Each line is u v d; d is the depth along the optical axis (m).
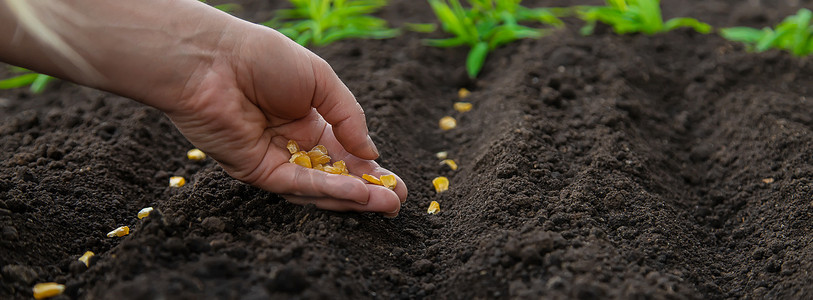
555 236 0.60
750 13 0.91
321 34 0.86
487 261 0.58
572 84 0.78
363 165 0.63
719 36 0.86
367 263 0.59
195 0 0.58
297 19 0.91
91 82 0.57
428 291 0.59
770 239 0.63
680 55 0.83
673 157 0.73
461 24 0.85
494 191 0.65
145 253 0.56
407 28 0.89
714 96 0.78
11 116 0.76
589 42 0.83
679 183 0.70
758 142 0.71
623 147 0.70
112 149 0.70
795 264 0.60
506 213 0.63
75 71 0.57
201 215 0.61
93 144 0.70
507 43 0.86
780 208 0.65
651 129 0.75
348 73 0.80
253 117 0.60
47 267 0.59
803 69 0.79
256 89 0.59
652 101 0.78
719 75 0.80
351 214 0.61
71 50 0.55
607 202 0.64
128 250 0.56
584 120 0.73
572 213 0.63
